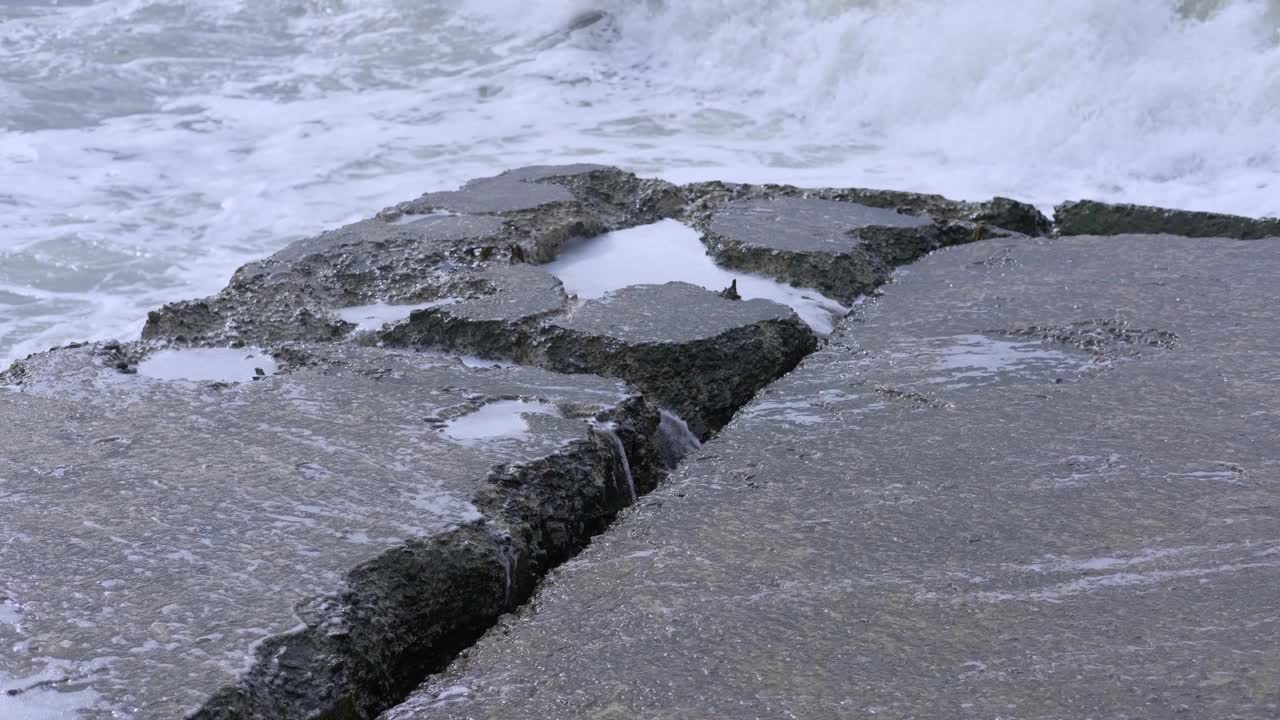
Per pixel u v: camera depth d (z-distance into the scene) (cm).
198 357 302
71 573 195
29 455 238
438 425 253
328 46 1071
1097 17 869
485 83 983
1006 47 877
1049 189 755
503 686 179
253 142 830
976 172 787
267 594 189
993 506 225
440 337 316
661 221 432
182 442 244
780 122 901
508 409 262
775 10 986
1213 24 842
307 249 379
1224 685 168
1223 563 202
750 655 181
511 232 388
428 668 202
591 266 382
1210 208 712
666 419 288
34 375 282
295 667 177
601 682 177
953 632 185
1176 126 808
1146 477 234
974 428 259
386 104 927
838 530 218
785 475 241
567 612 198
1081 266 367
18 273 587
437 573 203
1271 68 804
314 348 303
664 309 320
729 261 378
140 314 538
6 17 1114
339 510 215
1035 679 172
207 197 712
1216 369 285
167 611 184
